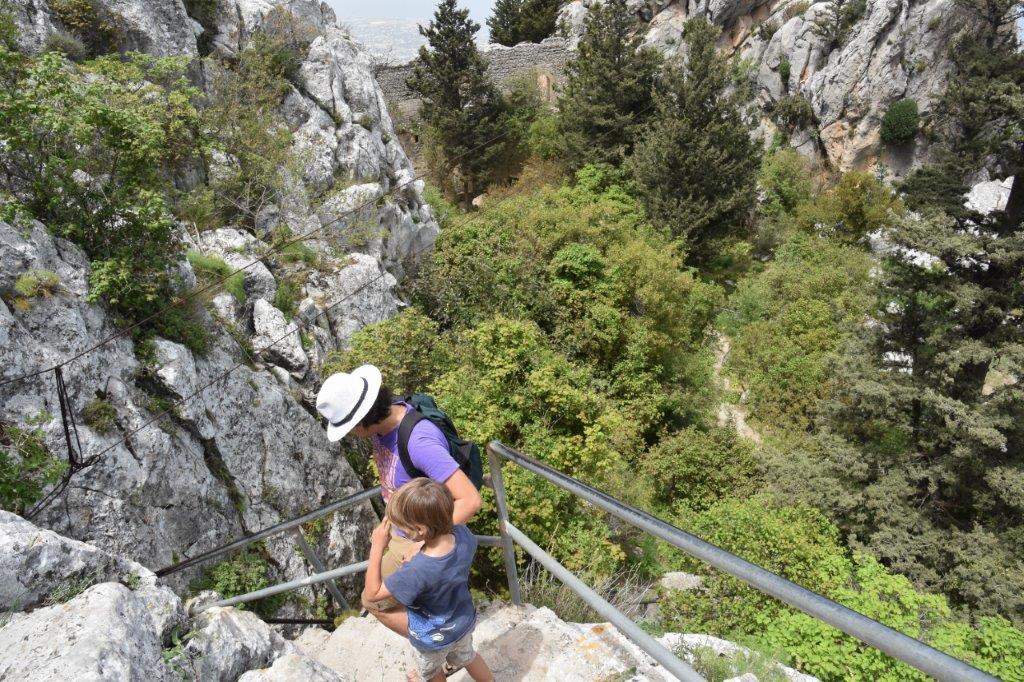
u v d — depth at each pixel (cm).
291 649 383
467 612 259
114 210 800
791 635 705
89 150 812
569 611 469
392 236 1852
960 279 1569
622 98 3008
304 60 1958
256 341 1150
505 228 2208
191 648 319
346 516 988
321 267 1509
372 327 1296
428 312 1906
